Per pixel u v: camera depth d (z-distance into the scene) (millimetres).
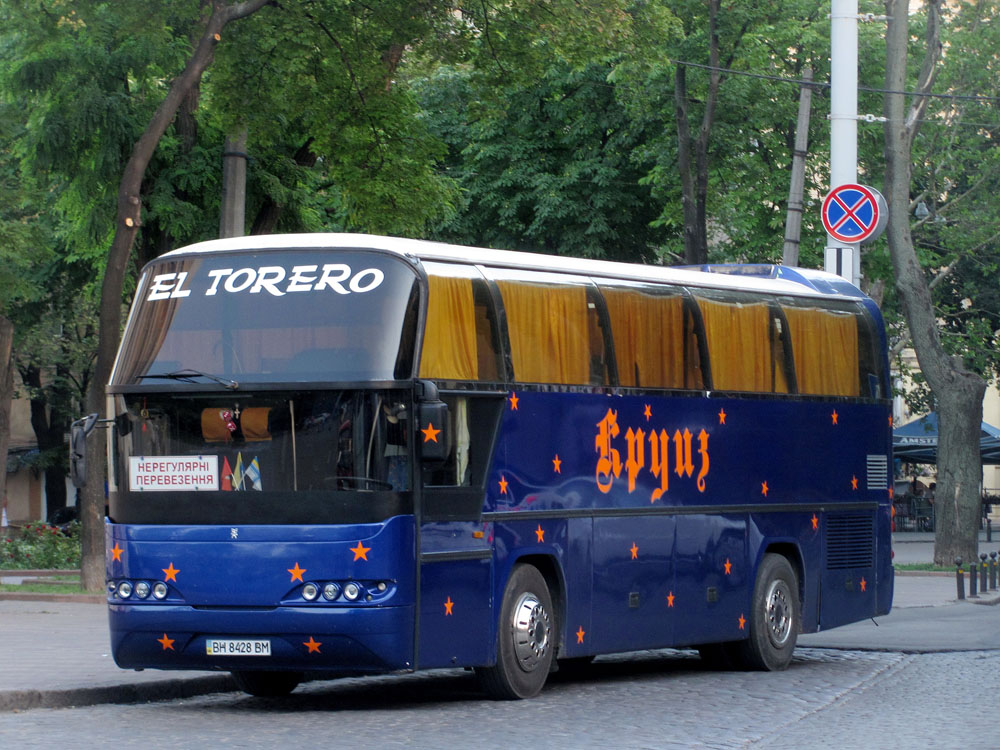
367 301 19359
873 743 17078
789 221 46812
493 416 20781
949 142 70938
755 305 26875
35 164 45469
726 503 25719
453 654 19844
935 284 77125
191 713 19703
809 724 18781
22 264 52062
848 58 40562
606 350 23234
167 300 20250
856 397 29344
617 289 23656
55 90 44750
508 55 44188
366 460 18922
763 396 26766
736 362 26234
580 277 22969
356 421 18984
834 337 28906
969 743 17109
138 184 37969
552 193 69500
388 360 19094
